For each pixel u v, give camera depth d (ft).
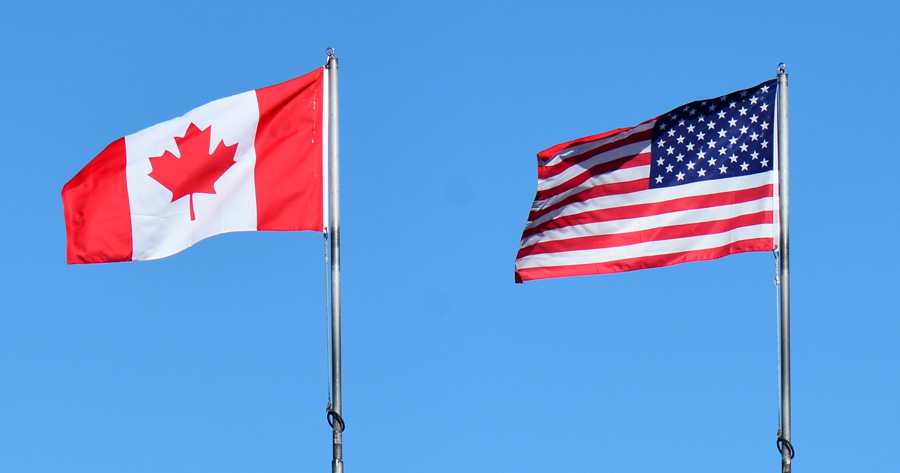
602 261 101.40
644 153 101.40
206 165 94.32
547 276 102.58
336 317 90.12
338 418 87.92
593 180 102.17
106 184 94.27
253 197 94.07
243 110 94.68
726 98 100.32
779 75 97.66
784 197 95.71
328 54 95.14
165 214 94.22
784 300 93.66
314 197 94.17
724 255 98.58
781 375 90.74
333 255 91.71
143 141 94.79
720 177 99.66
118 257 93.97
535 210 103.60
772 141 98.89
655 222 100.58
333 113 94.12
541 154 103.71
